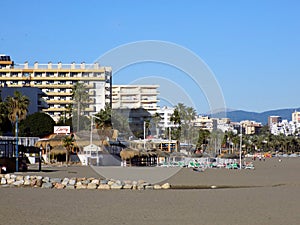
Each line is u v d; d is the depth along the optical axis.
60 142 75.31
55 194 25.98
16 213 18.53
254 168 68.44
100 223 16.16
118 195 25.70
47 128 95.19
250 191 29.00
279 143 193.62
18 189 28.98
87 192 27.30
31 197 24.41
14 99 88.75
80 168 58.62
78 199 23.62
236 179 41.25
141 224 16.00
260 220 17.02
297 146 197.62
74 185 30.08
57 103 127.56
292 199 24.25
